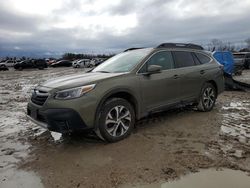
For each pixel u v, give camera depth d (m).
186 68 5.90
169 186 3.14
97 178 3.37
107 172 3.52
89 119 4.18
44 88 4.48
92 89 4.23
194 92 6.14
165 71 5.41
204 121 5.78
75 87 4.15
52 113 4.08
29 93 11.86
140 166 3.65
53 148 4.45
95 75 4.79
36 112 4.42
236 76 17.31
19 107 8.23
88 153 4.14
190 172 3.45
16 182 3.35
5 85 16.28
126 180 3.30
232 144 4.38
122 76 4.68
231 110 6.88
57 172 3.58
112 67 5.36
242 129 5.20
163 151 4.13
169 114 6.39
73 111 4.04
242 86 10.41
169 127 5.36
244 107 7.29
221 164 3.65
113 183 3.24
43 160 3.98
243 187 3.10
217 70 6.78
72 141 4.71
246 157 3.87
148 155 4.00
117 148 4.29
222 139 4.62
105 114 4.35
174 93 5.58
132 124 4.78
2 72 35.06
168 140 4.61
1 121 6.35
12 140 4.92
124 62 5.31
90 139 4.75
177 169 3.53
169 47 5.74
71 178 3.40
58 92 4.16
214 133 4.96
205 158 3.85
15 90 13.28
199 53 6.50
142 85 4.91
